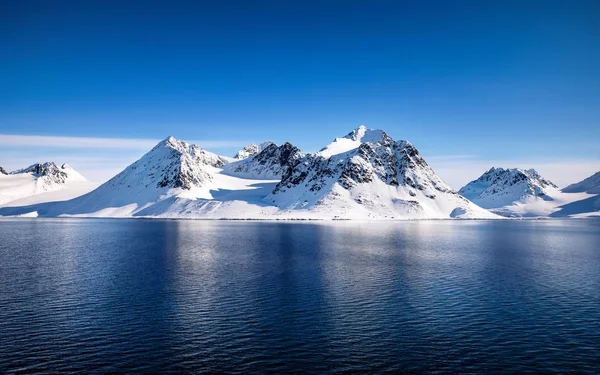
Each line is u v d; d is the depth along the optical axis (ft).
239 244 343.26
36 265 229.04
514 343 113.19
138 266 225.35
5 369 95.81
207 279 189.88
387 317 134.31
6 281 184.55
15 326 123.75
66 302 149.07
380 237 418.10
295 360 101.76
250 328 123.34
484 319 133.08
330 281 187.11
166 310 140.15
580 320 132.36
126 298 154.81
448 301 153.99
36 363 99.04
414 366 99.09
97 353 104.78
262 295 160.56
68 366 97.66
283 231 498.28
